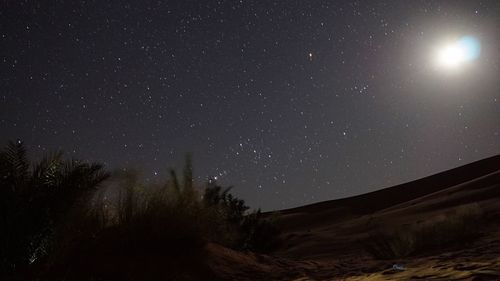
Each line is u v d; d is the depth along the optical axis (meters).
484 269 4.37
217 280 6.81
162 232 7.31
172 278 6.47
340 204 51.56
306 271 7.72
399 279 4.84
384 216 27.69
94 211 6.89
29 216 5.84
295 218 42.75
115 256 6.59
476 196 24.48
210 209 8.66
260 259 8.68
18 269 5.78
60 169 6.41
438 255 7.73
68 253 6.25
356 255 11.87
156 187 7.98
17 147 6.21
